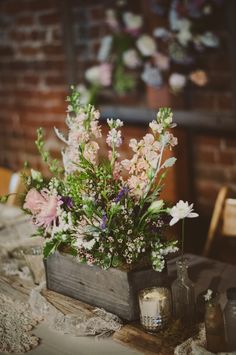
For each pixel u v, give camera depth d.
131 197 1.36
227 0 2.60
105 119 3.23
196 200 3.04
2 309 1.47
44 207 1.33
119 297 1.35
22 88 3.62
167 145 1.35
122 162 1.36
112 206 1.30
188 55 2.85
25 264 1.73
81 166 1.37
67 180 1.37
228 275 1.60
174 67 2.94
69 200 1.36
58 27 3.27
